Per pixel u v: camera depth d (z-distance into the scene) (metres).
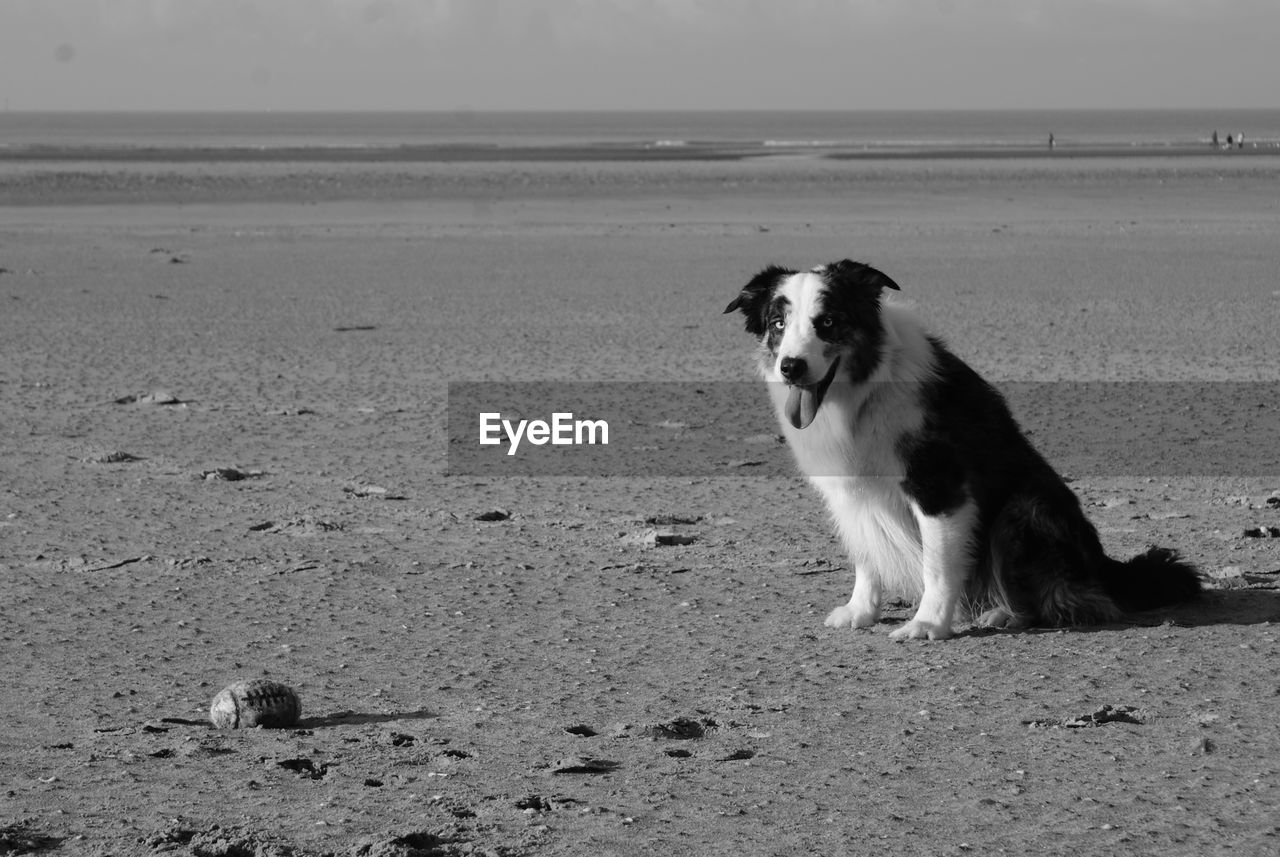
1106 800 5.17
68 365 18.09
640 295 25.03
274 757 5.70
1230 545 9.62
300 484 11.84
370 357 18.80
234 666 7.13
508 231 37.53
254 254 31.86
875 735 5.98
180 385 16.73
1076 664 7.00
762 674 6.96
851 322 7.28
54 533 10.08
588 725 6.19
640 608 8.23
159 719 6.30
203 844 4.73
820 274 7.38
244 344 19.86
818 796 5.25
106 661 7.21
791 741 5.92
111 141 134.62
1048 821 4.98
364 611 8.16
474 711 6.39
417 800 5.20
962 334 20.47
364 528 10.34
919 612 7.64
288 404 15.57
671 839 4.84
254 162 73.00
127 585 8.73
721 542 9.92
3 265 29.36
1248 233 36.25
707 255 31.50
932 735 5.97
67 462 12.60
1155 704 6.34
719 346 19.56
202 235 36.19
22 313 22.73
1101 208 45.31
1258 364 17.78
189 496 11.33
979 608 7.92
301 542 9.88
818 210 44.78
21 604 8.28
